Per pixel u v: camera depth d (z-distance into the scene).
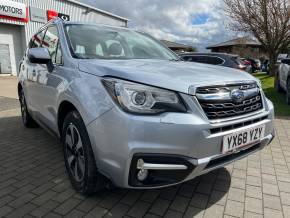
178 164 2.17
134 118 2.13
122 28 4.00
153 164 2.15
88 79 2.51
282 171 3.49
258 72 25.80
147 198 2.78
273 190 3.01
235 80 2.48
